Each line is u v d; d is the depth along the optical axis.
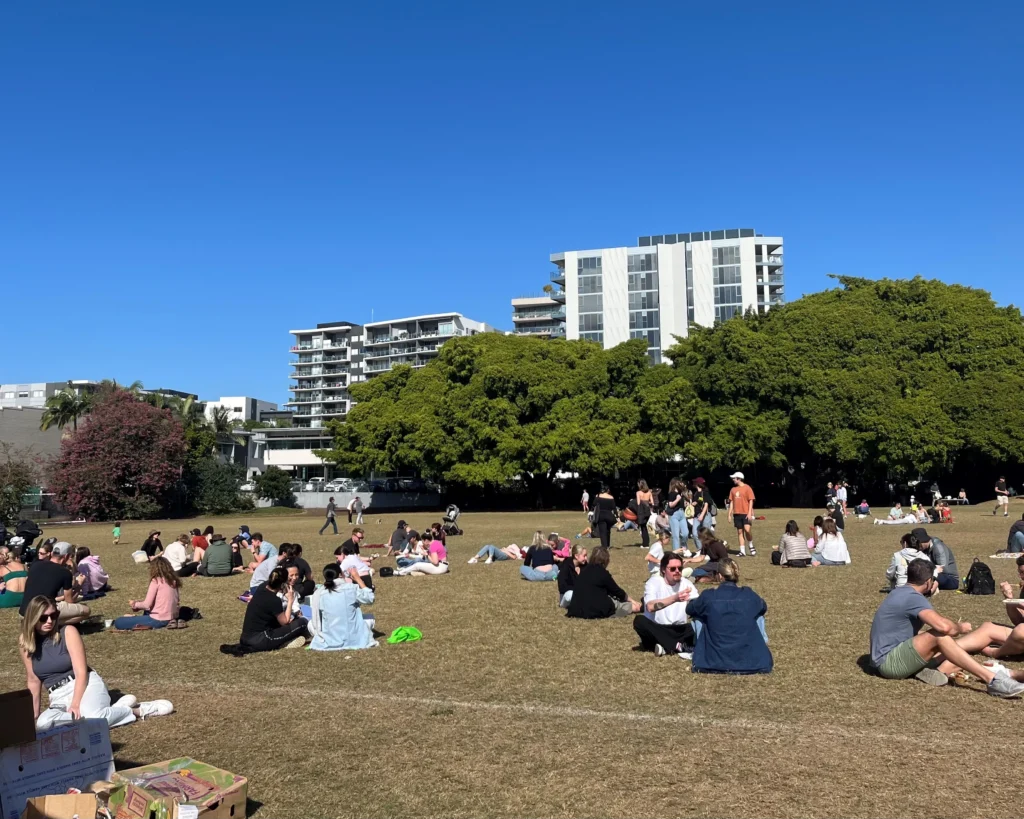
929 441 44.69
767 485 61.03
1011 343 49.03
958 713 6.76
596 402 54.28
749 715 6.86
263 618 10.16
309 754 6.16
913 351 49.38
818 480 53.75
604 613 11.67
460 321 146.75
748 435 48.81
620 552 21.44
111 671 9.10
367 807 5.15
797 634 10.12
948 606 11.62
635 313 115.06
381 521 44.34
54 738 4.81
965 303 51.00
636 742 6.25
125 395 55.50
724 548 14.70
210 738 6.59
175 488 59.38
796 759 5.79
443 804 5.17
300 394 159.50
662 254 114.69
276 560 15.05
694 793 5.23
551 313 137.38
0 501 45.00
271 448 103.44
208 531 20.69
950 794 5.11
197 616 12.81
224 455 78.56
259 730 6.79
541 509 58.00
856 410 46.69
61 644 6.48
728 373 50.16
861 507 36.66
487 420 53.59
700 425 51.22
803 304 54.41
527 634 10.67
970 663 7.44
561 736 6.45
